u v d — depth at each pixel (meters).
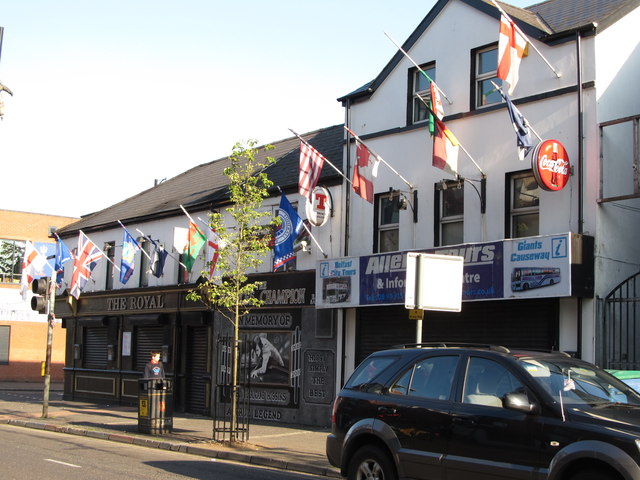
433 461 7.93
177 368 23.84
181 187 28.45
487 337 15.60
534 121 15.36
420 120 17.81
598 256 14.07
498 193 15.84
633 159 14.13
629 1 15.18
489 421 7.57
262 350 20.70
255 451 14.13
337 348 18.75
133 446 15.49
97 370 27.62
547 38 15.13
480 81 16.70
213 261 17.25
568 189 14.63
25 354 43.78
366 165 16.77
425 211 17.22
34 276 29.66
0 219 44.53
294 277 19.94
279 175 22.08
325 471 12.01
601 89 14.55
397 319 17.48
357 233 18.78
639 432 6.63
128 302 26.22
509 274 14.58
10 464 11.99
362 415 8.88
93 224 29.42
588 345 13.86
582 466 6.87
